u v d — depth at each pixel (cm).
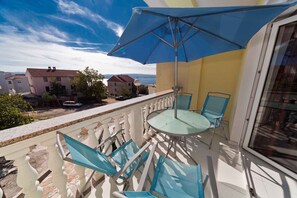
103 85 2734
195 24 167
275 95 196
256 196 145
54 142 116
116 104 195
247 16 123
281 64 186
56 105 2341
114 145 195
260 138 214
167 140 242
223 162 207
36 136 103
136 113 221
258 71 202
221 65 378
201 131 167
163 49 233
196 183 121
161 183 119
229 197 152
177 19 150
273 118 201
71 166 191
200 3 290
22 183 101
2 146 87
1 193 90
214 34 177
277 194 150
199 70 398
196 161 211
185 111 240
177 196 108
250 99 217
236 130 247
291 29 174
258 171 181
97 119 156
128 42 175
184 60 262
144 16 133
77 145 113
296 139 176
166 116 215
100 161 122
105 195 147
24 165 100
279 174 175
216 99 287
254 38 203
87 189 153
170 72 447
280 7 104
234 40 176
